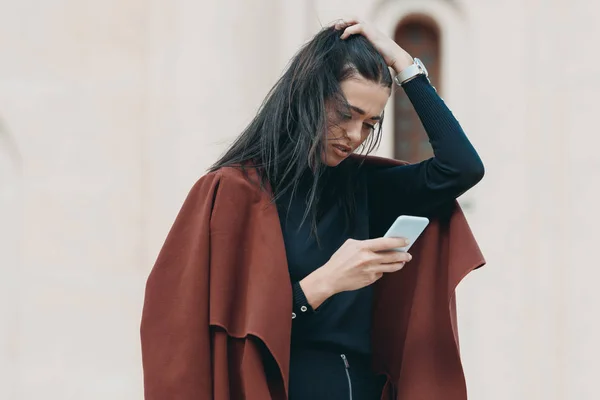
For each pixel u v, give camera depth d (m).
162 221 7.52
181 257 2.79
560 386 7.20
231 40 7.34
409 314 3.04
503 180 7.45
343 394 2.79
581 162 7.30
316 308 2.76
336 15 7.52
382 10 7.63
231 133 7.25
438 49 7.79
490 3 7.62
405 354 2.99
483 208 7.44
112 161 7.83
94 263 7.82
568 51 7.44
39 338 7.84
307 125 2.73
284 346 2.66
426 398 2.94
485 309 7.34
